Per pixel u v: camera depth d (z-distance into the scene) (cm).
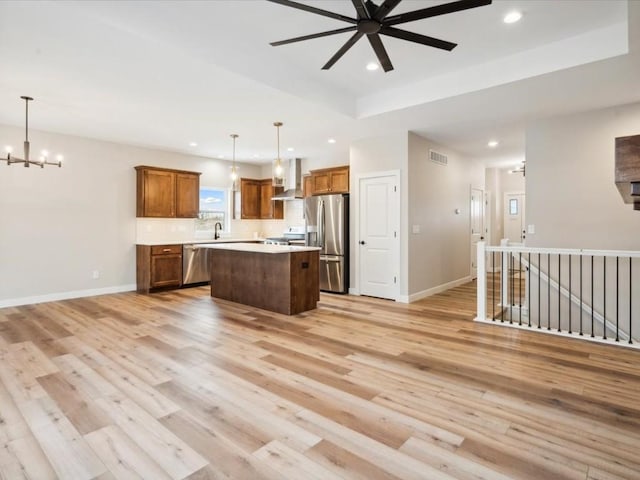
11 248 515
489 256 861
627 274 419
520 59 345
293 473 170
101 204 602
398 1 195
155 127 519
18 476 168
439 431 205
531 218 478
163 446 191
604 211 432
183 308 501
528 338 370
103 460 180
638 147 145
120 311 483
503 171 930
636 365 298
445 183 647
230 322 430
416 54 348
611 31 298
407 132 535
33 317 450
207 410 227
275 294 480
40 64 315
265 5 270
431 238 602
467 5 198
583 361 308
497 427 209
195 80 346
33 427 208
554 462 178
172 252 646
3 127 507
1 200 506
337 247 612
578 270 450
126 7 259
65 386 259
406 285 540
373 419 217
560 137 459
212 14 283
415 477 167
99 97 396
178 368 292
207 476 169
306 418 218
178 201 674
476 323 427
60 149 557
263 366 297
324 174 670
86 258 586
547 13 280
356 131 538
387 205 563
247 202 823
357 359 312
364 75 402
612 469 173
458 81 386
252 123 496
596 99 398
